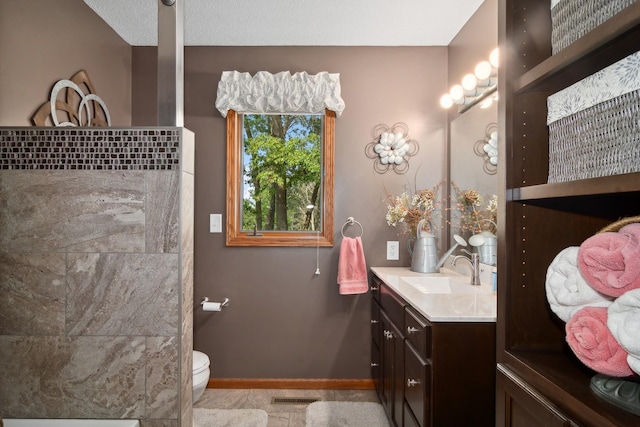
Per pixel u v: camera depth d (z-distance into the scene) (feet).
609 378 2.67
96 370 4.52
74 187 4.53
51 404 4.53
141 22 8.34
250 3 7.48
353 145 9.22
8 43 5.71
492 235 6.76
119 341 4.53
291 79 8.91
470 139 7.77
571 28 2.99
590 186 2.53
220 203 9.18
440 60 9.23
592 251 2.52
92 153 4.54
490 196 6.84
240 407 8.18
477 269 6.71
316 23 8.22
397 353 6.35
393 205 9.16
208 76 9.21
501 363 3.54
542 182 3.42
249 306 9.18
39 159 4.53
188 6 7.57
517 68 3.44
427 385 4.78
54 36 6.70
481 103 7.23
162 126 4.60
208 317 9.17
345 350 9.17
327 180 9.13
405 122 9.22
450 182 8.98
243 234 9.30
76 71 7.32
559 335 3.46
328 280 9.18
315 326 9.18
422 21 8.13
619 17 2.28
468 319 4.72
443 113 9.22
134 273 4.53
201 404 8.30
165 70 4.72
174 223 4.53
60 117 6.84
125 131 4.54
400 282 7.14
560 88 3.36
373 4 7.50
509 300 3.45
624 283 2.37
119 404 4.52
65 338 4.51
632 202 3.45
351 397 8.65
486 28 7.18
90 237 4.53
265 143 9.44
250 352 9.17
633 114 2.34
